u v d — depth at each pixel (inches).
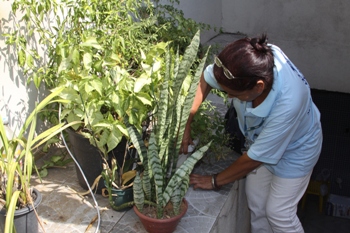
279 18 209.0
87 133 84.7
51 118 102.0
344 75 214.4
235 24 213.8
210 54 140.6
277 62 74.7
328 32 207.2
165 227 81.0
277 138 76.5
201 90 88.0
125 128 81.7
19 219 71.0
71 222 86.5
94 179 92.1
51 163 102.2
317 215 269.1
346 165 258.1
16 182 73.3
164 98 76.3
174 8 151.4
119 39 93.7
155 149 75.5
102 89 83.1
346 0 198.2
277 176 92.0
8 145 69.8
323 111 236.2
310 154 88.4
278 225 97.6
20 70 101.7
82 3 98.1
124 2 116.0
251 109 79.7
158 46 93.6
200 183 96.5
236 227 117.9
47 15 106.2
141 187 78.5
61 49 87.7
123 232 84.6
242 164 84.0
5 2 93.6
